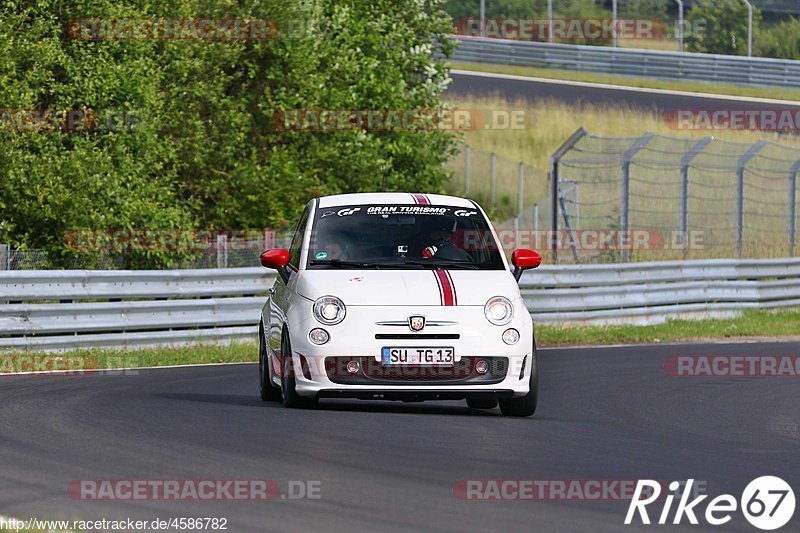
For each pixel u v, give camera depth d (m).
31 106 69.69
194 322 61.78
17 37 71.81
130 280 60.34
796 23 194.50
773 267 86.38
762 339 70.38
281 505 22.47
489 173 136.38
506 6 181.00
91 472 25.47
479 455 28.41
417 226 38.09
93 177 71.19
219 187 83.69
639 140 89.25
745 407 41.03
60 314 57.28
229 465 26.36
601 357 58.34
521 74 171.38
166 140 77.62
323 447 28.88
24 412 34.84
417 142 97.00
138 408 36.09
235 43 84.88
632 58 174.12
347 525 20.95
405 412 37.16
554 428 33.78
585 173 133.12
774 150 145.75
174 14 80.56
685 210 91.06
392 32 100.12
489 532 20.70
